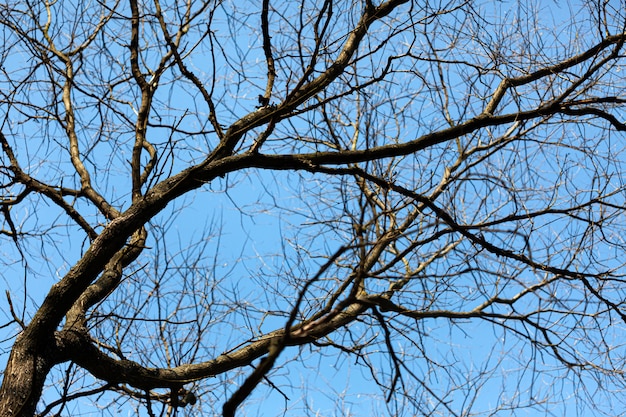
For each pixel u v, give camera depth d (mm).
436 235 5227
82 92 6418
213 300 5949
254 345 5688
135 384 5125
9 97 6297
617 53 5918
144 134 6180
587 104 5879
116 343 5473
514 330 5945
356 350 5938
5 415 4297
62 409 4605
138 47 6492
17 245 5953
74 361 4930
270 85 5980
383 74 5586
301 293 3279
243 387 3312
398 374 3824
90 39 7121
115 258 5672
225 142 5465
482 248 5309
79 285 4758
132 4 6461
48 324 4664
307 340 5586
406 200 5738
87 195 6281
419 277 3838
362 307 5934
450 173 6098
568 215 5680
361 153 5457
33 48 6125
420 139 5605
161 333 5852
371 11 6184
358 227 3939
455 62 5992
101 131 6484
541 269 5605
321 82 5824
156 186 5223
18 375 4480
